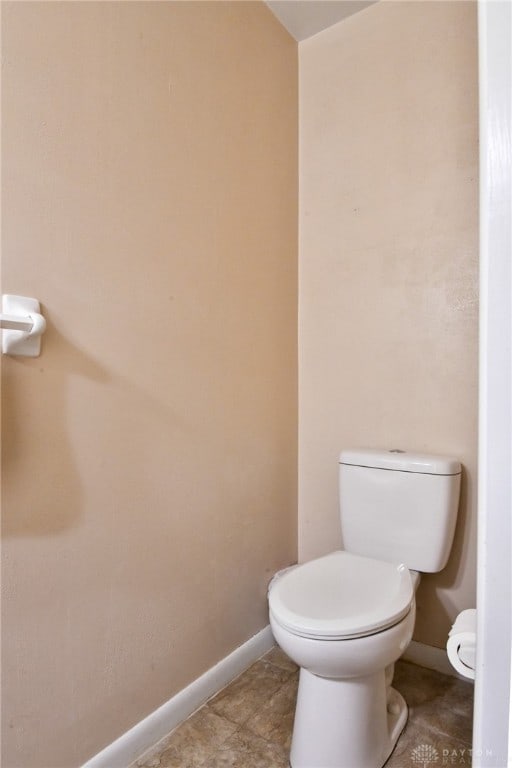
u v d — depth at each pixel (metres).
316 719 1.16
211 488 1.49
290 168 1.91
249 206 1.67
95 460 1.13
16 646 0.97
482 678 0.39
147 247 1.27
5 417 0.95
